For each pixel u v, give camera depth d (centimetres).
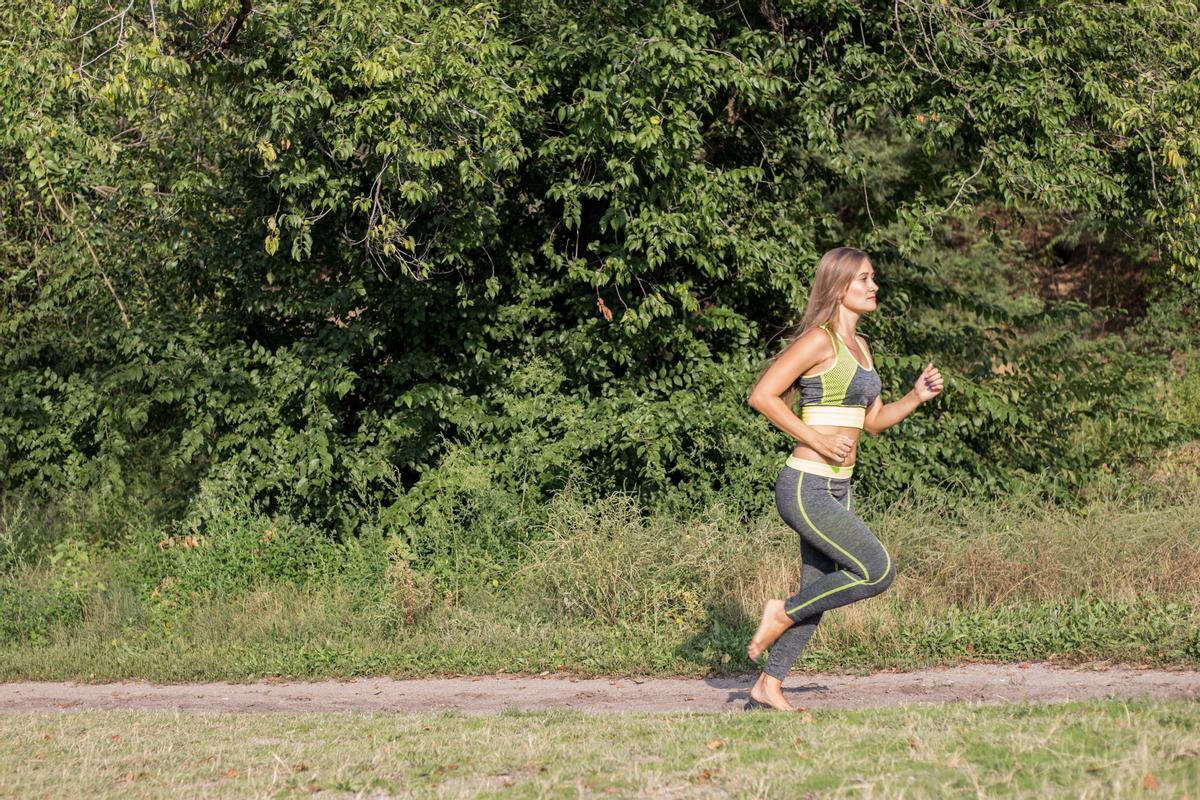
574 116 1016
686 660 741
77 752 515
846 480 497
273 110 893
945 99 1085
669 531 886
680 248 1054
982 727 427
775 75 1107
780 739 436
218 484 1050
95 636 949
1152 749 363
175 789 421
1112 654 685
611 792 369
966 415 1141
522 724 536
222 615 935
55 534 1202
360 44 901
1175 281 1480
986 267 1942
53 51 873
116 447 1186
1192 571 785
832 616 746
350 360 1130
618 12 1037
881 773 365
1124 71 1113
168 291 1195
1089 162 1091
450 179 1024
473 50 922
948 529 888
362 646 849
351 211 1043
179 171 1142
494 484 1032
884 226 1345
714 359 1159
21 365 1312
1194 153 1075
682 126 991
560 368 1115
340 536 1075
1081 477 1151
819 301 493
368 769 438
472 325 1118
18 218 1290
